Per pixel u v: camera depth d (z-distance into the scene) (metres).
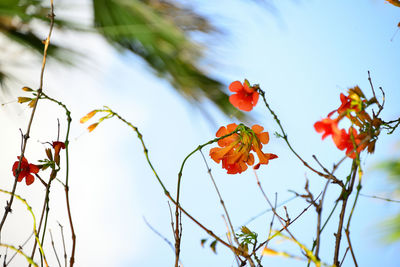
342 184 1.66
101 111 1.76
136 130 1.74
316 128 1.66
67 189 1.73
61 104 1.77
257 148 1.78
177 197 1.72
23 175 1.77
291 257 1.59
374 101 1.68
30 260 1.63
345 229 1.63
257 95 1.82
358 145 1.61
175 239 1.71
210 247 1.70
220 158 1.79
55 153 1.76
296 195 1.61
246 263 1.70
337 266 1.63
